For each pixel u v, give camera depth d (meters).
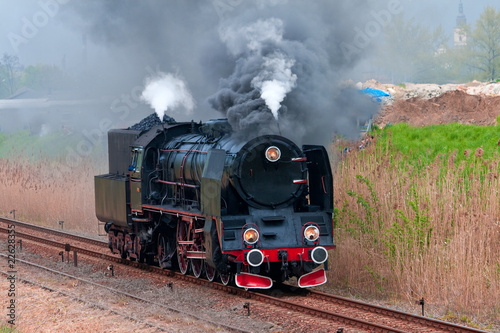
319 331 9.10
